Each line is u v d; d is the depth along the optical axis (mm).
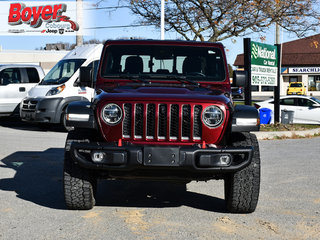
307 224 5289
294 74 62688
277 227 5160
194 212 5770
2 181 7473
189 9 20016
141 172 5395
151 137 5387
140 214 5641
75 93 15438
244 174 5461
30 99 15383
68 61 15930
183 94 5637
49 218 5402
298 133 16250
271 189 7156
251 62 16375
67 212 5680
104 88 6176
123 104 5414
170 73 6676
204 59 6758
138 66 6711
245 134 5758
